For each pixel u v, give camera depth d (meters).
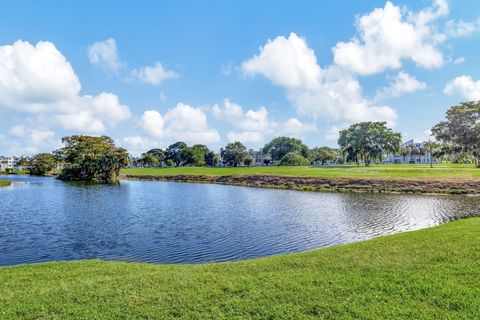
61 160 96.69
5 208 33.16
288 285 8.45
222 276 9.47
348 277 8.84
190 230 22.03
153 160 174.88
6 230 22.31
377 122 112.19
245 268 10.30
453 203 33.75
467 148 82.12
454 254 10.19
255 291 8.16
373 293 7.80
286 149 162.75
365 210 30.16
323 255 11.34
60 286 9.01
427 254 10.41
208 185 66.12
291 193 46.88
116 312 7.29
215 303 7.62
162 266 11.74
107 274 10.42
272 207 32.91
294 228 22.42
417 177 49.06
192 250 17.12
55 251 17.06
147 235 20.56
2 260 15.62
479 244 11.11
